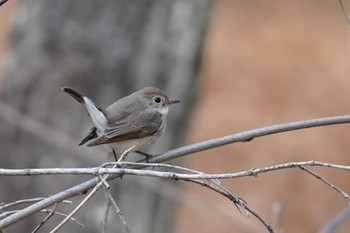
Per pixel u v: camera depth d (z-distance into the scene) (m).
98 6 11.98
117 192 12.25
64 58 11.92
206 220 19.98
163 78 12.30
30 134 11.92
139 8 12.10
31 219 11.62
